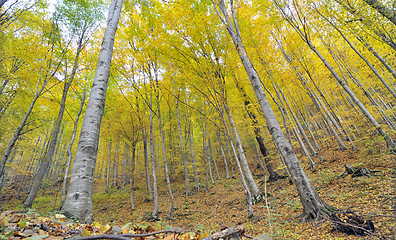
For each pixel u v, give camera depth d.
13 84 8.95
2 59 7.64
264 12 8.59
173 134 17.88
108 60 3.79
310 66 10.26
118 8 4.52
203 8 6.48
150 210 10.81
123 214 10.81
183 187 16.98
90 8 10.01
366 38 6.57
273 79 9.56
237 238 1.37
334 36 7.61
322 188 6.28
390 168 5.81
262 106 4.99
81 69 9.70
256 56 8.62
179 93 11.08
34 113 10.66
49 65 8.49
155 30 6.57
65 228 1.88
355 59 10.70
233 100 10.52
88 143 2.95
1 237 1.01
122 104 11.28
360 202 4.25
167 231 1.15
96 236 0.81
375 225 3.05
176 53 6.79
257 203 7.10
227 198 10.77
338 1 6.12
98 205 14.03
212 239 1.23
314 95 12.70
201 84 7.17
